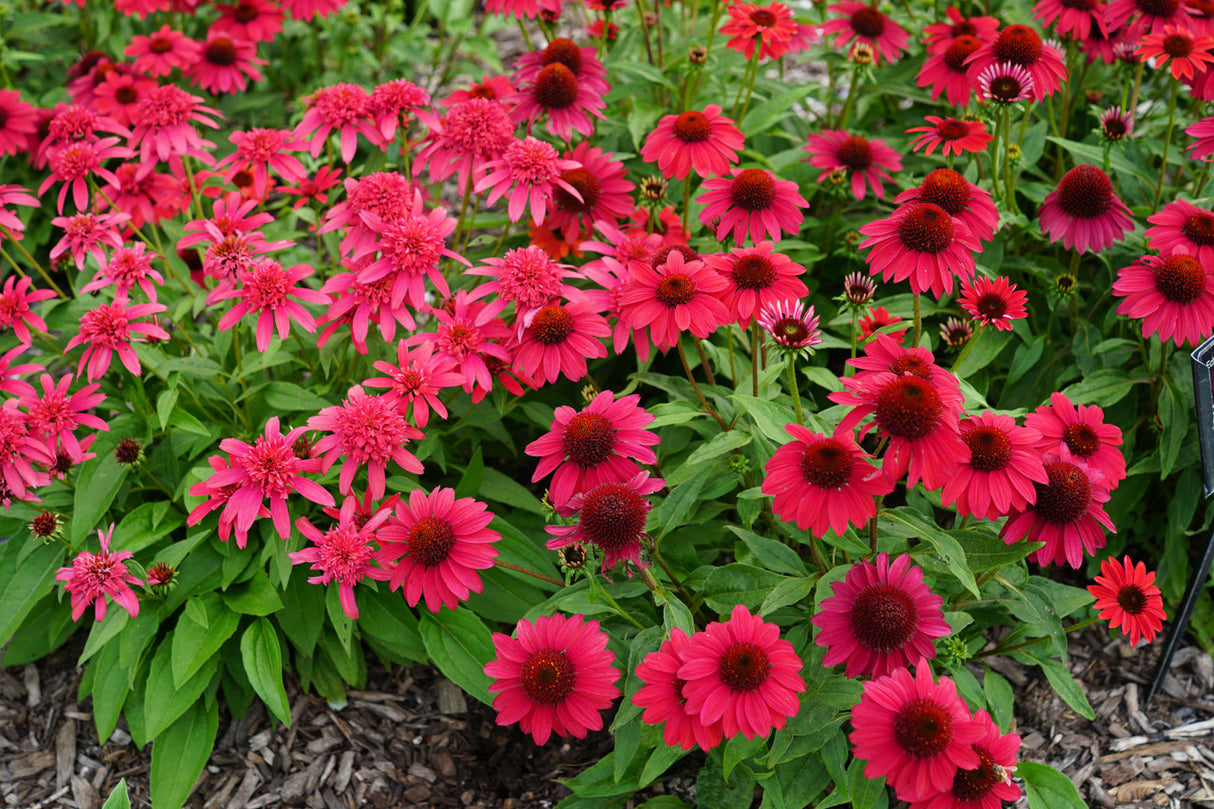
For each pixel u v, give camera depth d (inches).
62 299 53.8
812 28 62.9
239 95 76.8
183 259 56.7
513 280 46.0
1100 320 55.1
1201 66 50.9
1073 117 63.9
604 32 60.1
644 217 53.7
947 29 58.4
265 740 51.1
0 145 61.4
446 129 51.4
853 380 39.2
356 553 44.1
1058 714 50.5
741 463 45.4
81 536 48.4
